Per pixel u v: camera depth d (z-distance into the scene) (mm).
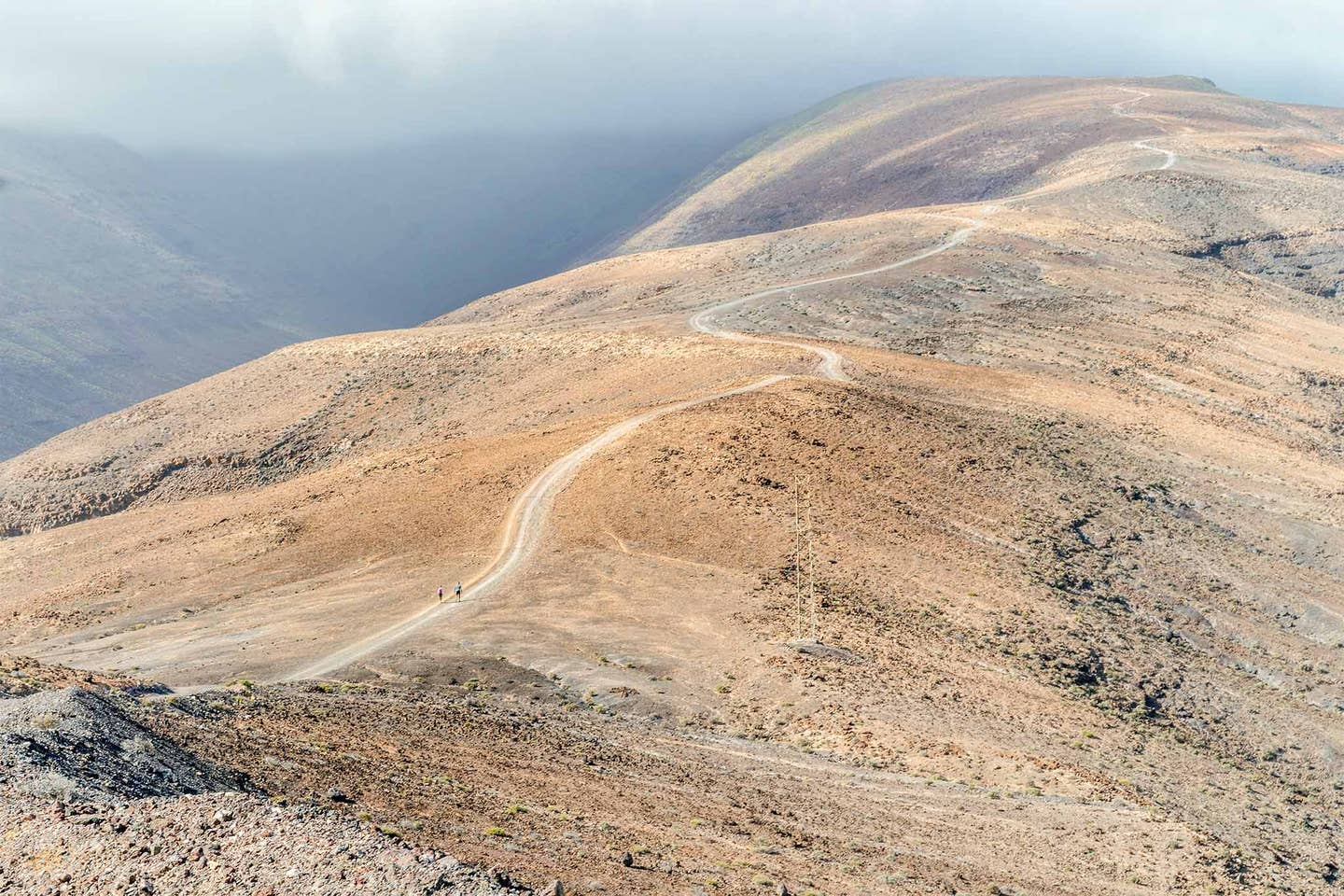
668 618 60125
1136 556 79750
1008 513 81188
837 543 71500
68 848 17594
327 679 48719
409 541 75000
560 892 16984
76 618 67312
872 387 106688
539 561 69188
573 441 90688
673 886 22844
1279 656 70688
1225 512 90562
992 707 52938
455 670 51188
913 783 40562
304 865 16922
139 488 125750
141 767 22078
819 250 195375
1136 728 56125
